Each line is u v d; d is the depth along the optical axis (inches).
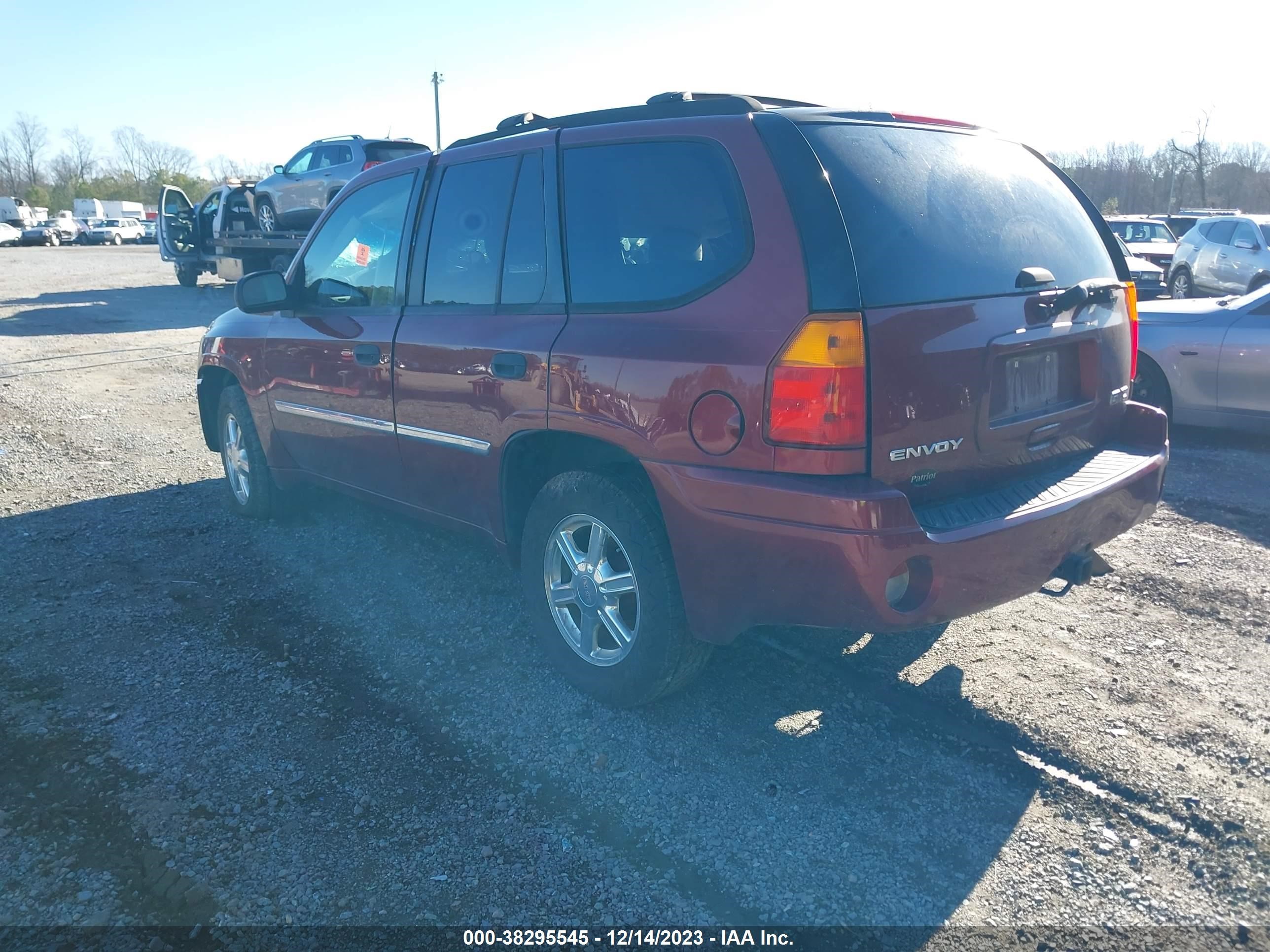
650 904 98.5
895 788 116.7
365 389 167.3
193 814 112.8
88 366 443.2
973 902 98.5
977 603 114.6
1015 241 126.9
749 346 108.9
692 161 120.9
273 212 714.2
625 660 130.5
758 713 134.1
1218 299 299.1
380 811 113.3
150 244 2315.5
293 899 99.4
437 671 147.3
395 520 216.1
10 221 2802.7
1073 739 126.3
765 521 109.2
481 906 98.4
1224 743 125.3
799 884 101.1
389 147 648.4
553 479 136.8
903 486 110.7
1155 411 142.4
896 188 115.7
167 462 270.8
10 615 167.2
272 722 132.8
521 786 118.2
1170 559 189.2
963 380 113.7
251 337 200.1
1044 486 125.1
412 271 161.3
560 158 137.0
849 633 158.1
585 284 131.0
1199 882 100.8
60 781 119.3
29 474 257.6
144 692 140.8
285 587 179.6
